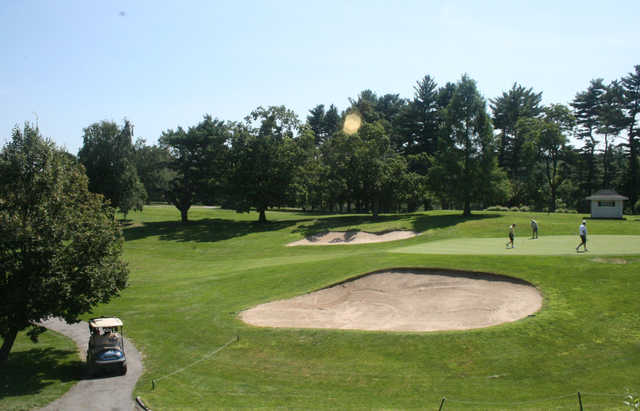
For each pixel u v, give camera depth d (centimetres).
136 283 3672
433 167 6444
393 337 2067
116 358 1894
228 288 3162
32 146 2095
